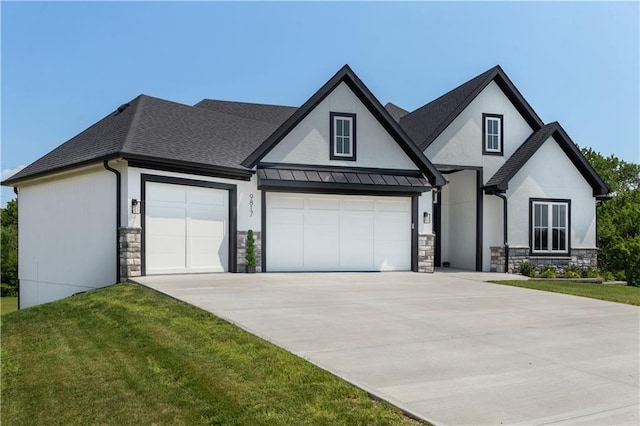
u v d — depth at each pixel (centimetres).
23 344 769
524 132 1995
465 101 1909
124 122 1493
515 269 1858
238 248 1517
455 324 836
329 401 482
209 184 1453
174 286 1156
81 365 634
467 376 562
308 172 1598
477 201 1936
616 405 482
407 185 1656
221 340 687
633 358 649
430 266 1738
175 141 1457
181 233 1401
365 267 1670
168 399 505
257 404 477
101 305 976
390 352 653
